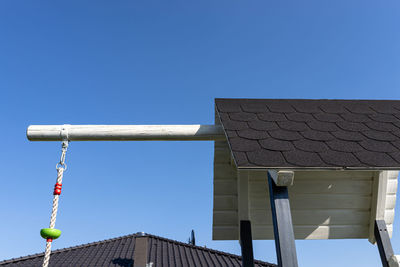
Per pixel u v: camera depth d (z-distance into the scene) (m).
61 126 3.88
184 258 10.61
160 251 11.15
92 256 10.42
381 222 4.02
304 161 2.51
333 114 3.79
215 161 4.34
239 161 2.47
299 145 2.84
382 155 2.67
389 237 3.94
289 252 2.56
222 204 4.31
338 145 2.87
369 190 4.18
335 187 4.18
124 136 3.90
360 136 3.12
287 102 4.30
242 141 2.88
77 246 11.12
